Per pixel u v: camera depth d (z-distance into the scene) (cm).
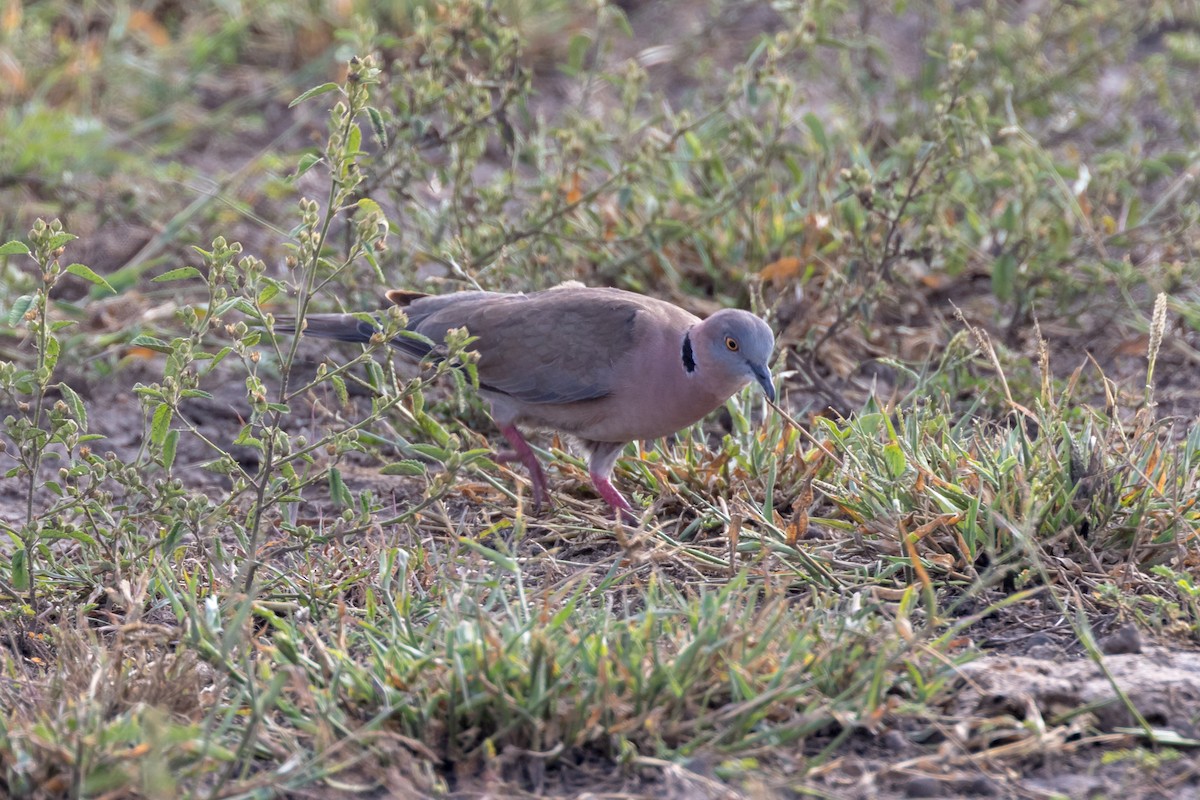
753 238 1415
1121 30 1795
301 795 712
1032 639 852
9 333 1412
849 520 1003
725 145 1551
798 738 741
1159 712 759
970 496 945
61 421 902
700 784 701
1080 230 1493
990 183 1420
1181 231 1389
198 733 720
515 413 1102
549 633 784
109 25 2083
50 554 938
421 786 716
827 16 1659
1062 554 931
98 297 1470
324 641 866
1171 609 859
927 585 792
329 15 2045
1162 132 1844
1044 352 1038
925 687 768
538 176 1541
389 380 1267
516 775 727
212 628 824
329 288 1423
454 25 1345
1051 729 755
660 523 1052
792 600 912
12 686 818
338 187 893
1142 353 1343
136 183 1673
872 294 1285
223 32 2038
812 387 1239
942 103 1323
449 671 756
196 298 1498
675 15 2220
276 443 930
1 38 1936
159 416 899
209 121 1883
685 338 1035
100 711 738
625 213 1458
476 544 868
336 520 1099
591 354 1051
